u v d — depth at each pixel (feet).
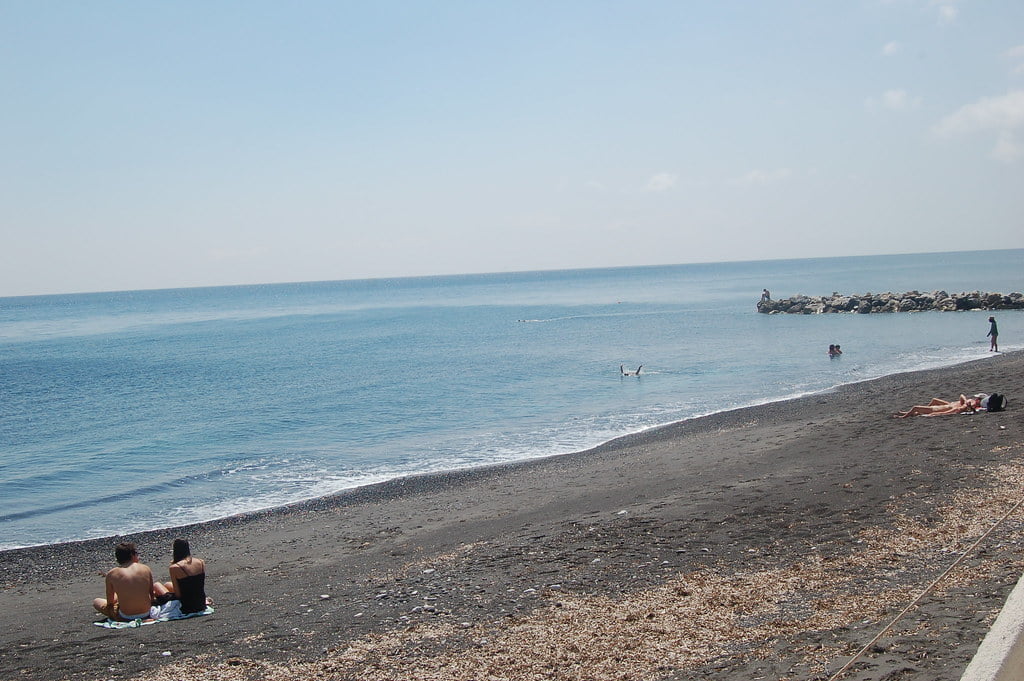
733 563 34.27
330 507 63.93
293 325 342.64
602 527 43.62
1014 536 32.50
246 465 82.48
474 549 42.98
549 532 44.52
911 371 123.24
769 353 163.12
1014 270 549.54
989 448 51.52
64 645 31.89
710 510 44.34
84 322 448.24
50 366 195.42
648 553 37.37
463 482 69.26
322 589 38.40
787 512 41.96
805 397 103.55
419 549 46.09
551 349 193.36
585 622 28.32
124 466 84.23
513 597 32.71
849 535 36.45
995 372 102.32
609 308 369.71
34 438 100.99
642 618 28.09
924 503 40.19
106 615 35.01
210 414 115.24
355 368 168.96
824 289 423.64
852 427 70.54
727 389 119.44
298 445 91.81
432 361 177.47
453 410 111.55
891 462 51.19
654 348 183.73
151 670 27.58
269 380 152.76
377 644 28.25
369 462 81.71
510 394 123.75
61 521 64.90
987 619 22.81
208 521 62.59
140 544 57.06
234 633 31.50
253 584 41.75
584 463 72.69
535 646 26.30
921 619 23.94
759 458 61.82
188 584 35.09
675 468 63.16
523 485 64.95
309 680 25.14
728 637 25.32
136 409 122.52
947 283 419.74
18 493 74.33
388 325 319.88
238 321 393.29
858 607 26.50
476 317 347.36
